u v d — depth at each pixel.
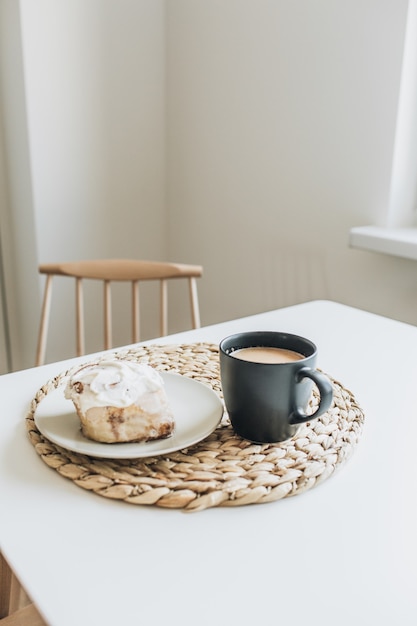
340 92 1.38
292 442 0.60
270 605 0.44
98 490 0.53
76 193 1.75
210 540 0.49
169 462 0.56
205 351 0.83
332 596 0.45
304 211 1.55
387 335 0.91
